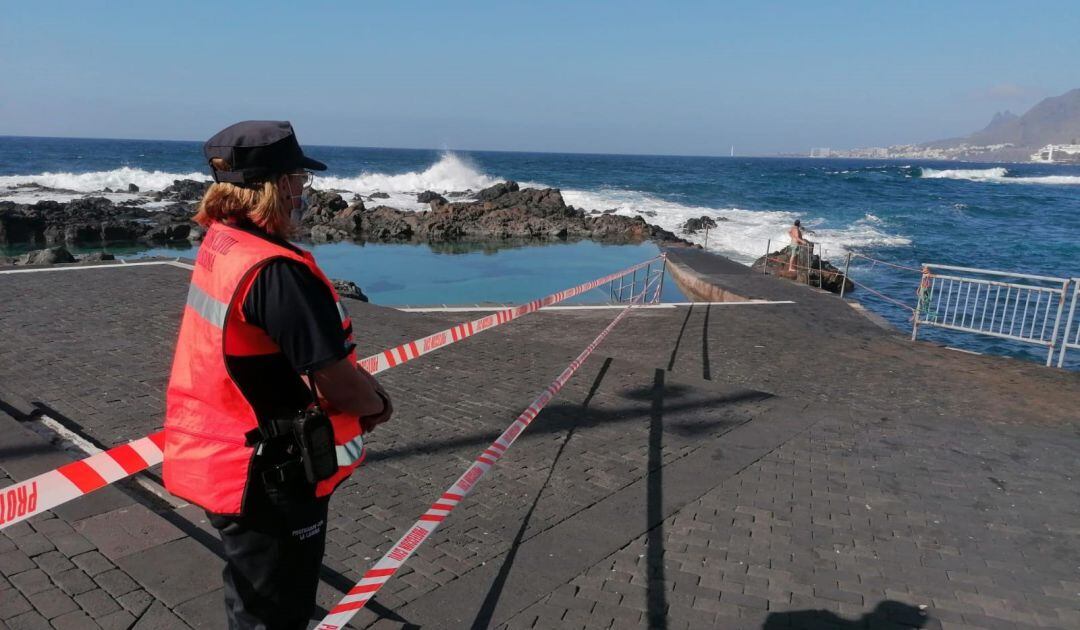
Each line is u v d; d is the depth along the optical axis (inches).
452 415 226.7
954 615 136.1
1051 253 1141.1
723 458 204.4
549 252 1011.3
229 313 70.3
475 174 2309.3
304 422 73.1
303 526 78.6
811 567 150.7
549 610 131.3
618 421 229.0
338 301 79.0
